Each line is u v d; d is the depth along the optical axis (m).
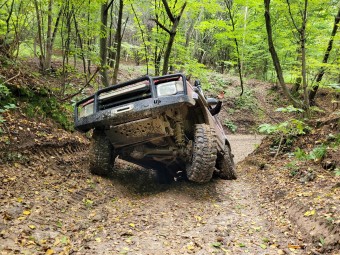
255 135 17.47
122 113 4.98
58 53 18.55
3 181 4.28
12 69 7.39
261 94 22.94
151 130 5.22
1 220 3.34
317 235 3.54
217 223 4.18
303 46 8.51
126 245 3.36
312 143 7.66
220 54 30.77
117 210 4.48
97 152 5.60
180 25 17.48
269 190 5.76
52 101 7.73
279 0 10.41
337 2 11.49
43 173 4.99
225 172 6.99
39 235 3.26
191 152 5.46
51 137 6.33
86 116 5.41
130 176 6.60
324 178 5.32
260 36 17.75
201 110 5.76
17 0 9.21
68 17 9.24
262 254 3.29
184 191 5.68
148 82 5.11
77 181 5.16
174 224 4.08
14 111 6.30
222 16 23.89
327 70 11.09
